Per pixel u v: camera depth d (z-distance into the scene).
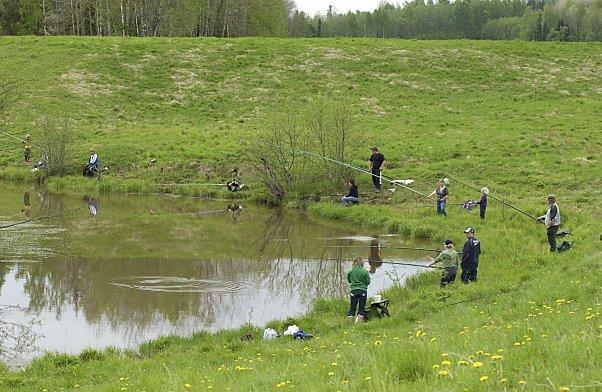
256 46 65.44
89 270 23.08
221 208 35.28
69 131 42.25
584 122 45.81
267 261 24.70
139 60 61.31
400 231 29.12
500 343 10.18
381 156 35.28
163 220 31.95
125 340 16.98
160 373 12.63
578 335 10.11
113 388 11.62
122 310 19.16
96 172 40.75
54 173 41.47
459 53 64.38
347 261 24.69
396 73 59.72
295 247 26.92
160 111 52.91
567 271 19.20
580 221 27.86
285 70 60.38
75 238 27.78
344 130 36.69
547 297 16.12
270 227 30.73
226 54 63.56
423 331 14.43
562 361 8.26
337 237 28.62
